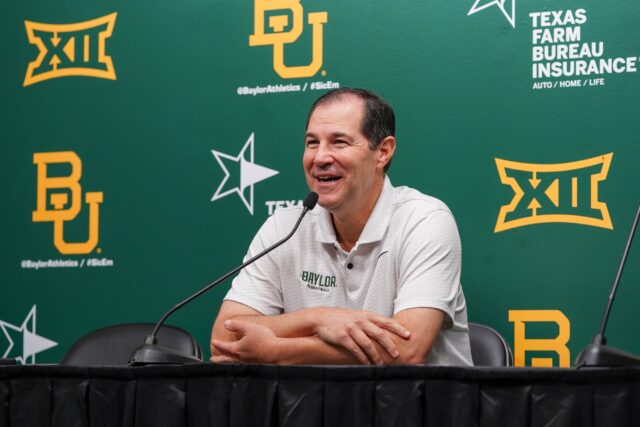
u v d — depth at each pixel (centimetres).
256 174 325
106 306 339
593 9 290
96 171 345
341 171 229
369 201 236
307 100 321
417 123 306
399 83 310
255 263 247
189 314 329
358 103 233
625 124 285
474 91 301
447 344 229
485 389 148
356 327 198
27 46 358
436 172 303
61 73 353
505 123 297
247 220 325
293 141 321
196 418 163
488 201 297
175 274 332
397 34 311
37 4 357
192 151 334
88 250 344
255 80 327
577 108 290
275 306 245
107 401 171
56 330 345
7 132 357
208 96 333
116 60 346
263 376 159
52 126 352
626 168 284
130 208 340
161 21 341
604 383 144
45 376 179
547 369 146
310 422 155
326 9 320
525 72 296
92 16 350
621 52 287
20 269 351
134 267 337
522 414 146
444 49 306
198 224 331
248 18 330
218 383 162
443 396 150
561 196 290
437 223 228
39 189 352
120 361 278
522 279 292
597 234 286
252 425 159
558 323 288
